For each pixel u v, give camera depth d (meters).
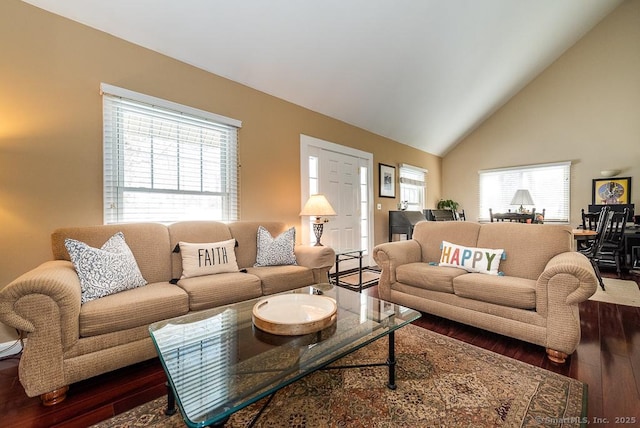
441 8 3.15
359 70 3.52
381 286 2.67
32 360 1.32
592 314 2.47
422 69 3.95
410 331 2.16
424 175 6.23
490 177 6.20
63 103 2.08
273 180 3.37
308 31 2.80
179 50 2.56
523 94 5.73
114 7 2.14
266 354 1.19
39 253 1.99
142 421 1.25
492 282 1.98
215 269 2.26
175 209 2.64
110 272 1.73
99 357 1.48
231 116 2.99
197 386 0.99
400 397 1.38
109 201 2.27
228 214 2.98
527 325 1.81
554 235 2.18
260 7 2.45
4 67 1.88
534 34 4.35
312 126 3.84
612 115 4.89
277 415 1.26
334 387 1.46
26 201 1.95
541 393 1.39
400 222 4.91
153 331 1.36
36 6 1.98
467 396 1.38
